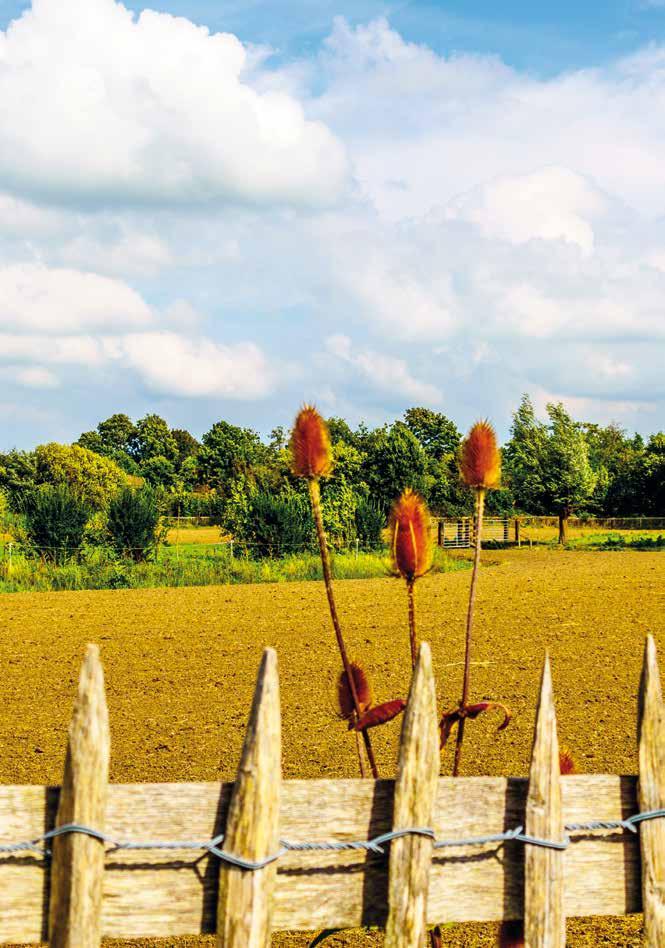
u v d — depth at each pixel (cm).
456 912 287
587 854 299
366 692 369
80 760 258
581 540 4572
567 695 1062
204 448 8912
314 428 354
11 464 5038
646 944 300
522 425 4572
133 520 2830
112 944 496
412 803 276
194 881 269
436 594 2105
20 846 260
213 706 1028
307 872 277
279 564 2814
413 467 4806
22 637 1512
